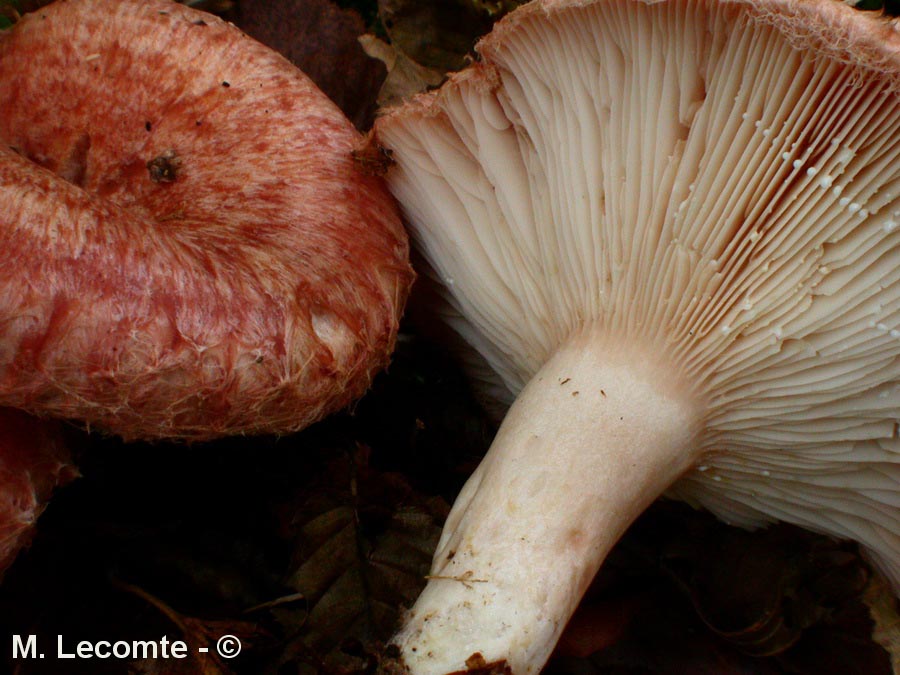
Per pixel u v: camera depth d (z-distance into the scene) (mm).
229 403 149
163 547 172
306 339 152
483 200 174
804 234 149
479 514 155
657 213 155
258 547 175
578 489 155
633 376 161
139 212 164
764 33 140
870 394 159
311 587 170
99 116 173
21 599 162
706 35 146
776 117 144
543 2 151
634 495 161
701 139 151
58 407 145
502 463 158
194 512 177
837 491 174
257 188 166
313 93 179
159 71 173
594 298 164
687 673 178
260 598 170
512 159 172
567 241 164
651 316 161
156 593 167
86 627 163
